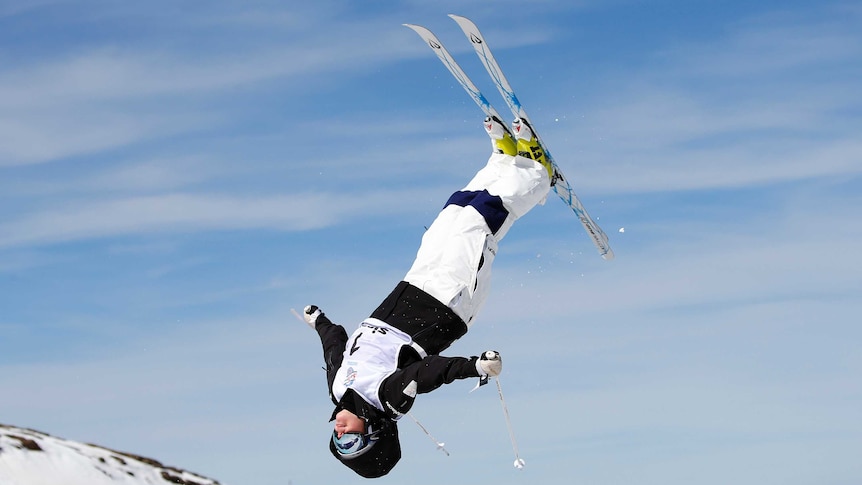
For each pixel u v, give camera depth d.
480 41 7.27
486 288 6.34
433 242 6.32
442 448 5.61
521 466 5.29
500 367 5.00
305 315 6.38
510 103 7.23
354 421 5.55
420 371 5.29
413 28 7.32
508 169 6.83
